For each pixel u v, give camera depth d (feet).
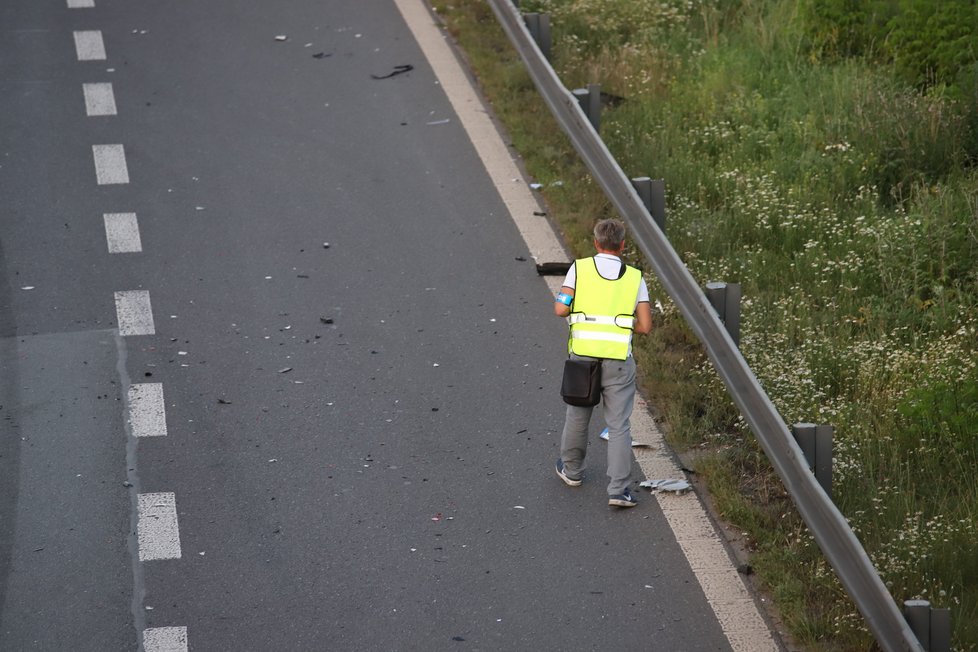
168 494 96.84
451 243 132.05
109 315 118.52
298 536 92.99
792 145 146.61
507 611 86.48
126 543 91.81
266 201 138.41
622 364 93.45
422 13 184.85
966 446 99.35
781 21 174.50
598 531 94.32
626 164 142.82
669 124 150.71
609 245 94.43
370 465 100.78
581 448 96.78
